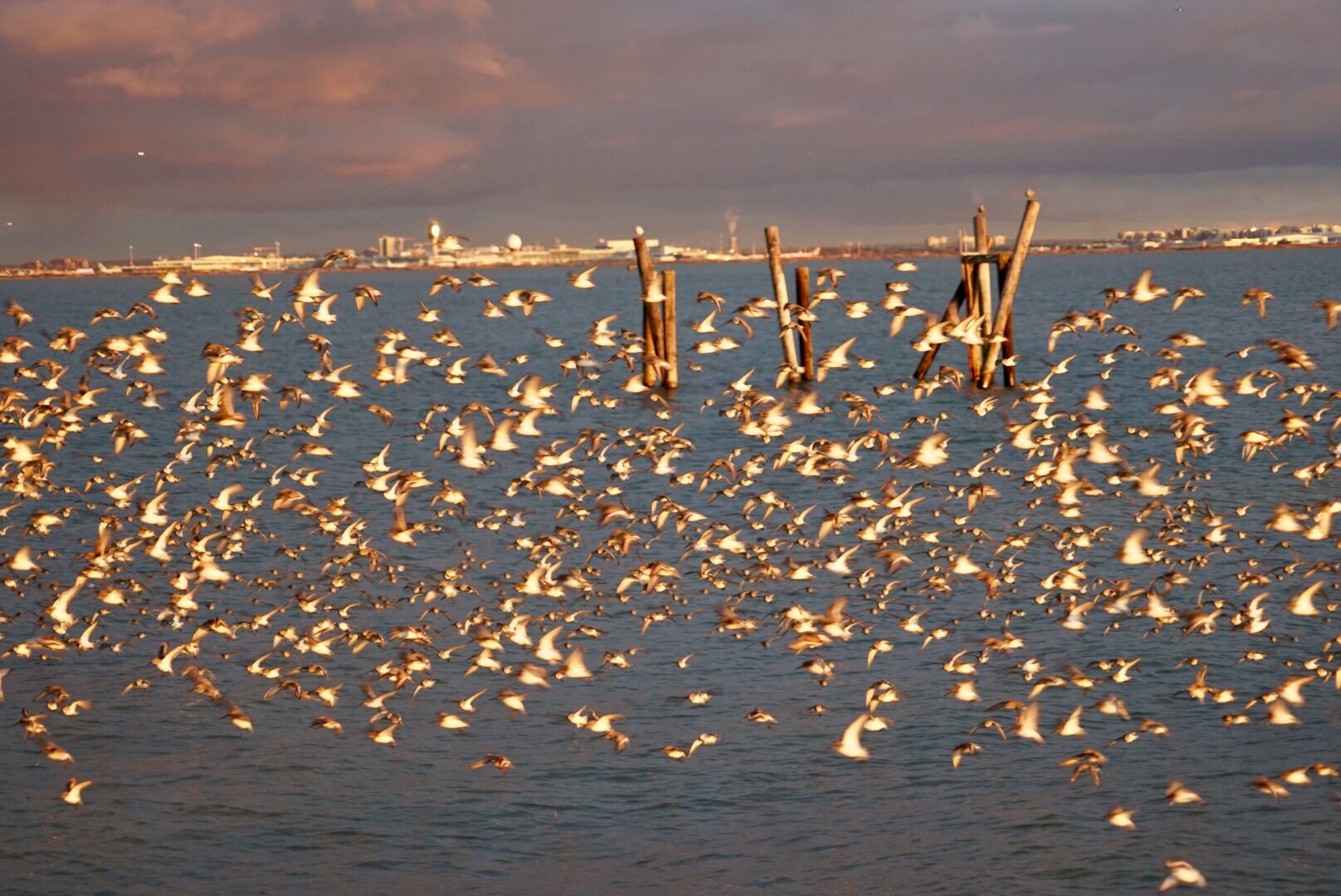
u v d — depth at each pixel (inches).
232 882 1003.9
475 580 1700.3
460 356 4835.1
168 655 1348.4
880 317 6993.1
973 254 3201.3
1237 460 2349.9
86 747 1211.9
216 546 1787.6
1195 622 1358.3
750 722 1244.5
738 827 1067.3
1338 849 1009.5
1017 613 1517.0
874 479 2301.9
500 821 1080.2
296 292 1560.0
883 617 1524.4
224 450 2188.7
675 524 1961.1
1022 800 1095.0
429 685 1331.2
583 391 1808.6
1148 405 3093.0
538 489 1856.5
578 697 1311.5
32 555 1830.7
